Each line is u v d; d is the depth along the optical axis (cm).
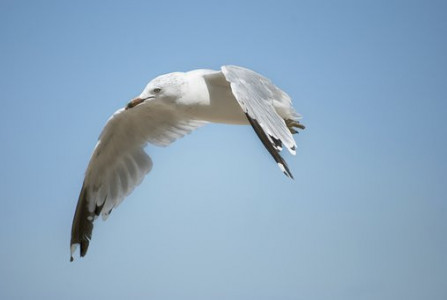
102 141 1292
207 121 1264
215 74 1185
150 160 1323
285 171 1029
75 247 1335
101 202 1329
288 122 1224
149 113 1279
